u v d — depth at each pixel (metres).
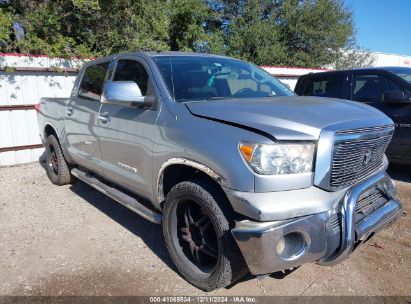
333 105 3.18
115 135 3.97
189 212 3.18
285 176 2.56
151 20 11.59
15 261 3.67
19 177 6.77
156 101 3.47
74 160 5.40
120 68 4.24
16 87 7.75
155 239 4.12
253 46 23.14
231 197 2.65
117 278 3.36
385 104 6.21
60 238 4.18
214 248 3.05
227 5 23.11
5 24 9.24
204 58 4.18
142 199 4.07
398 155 6.08
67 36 10.17
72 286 3.24
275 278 3.33
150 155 3.42
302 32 24.16
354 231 2.75
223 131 2.80
